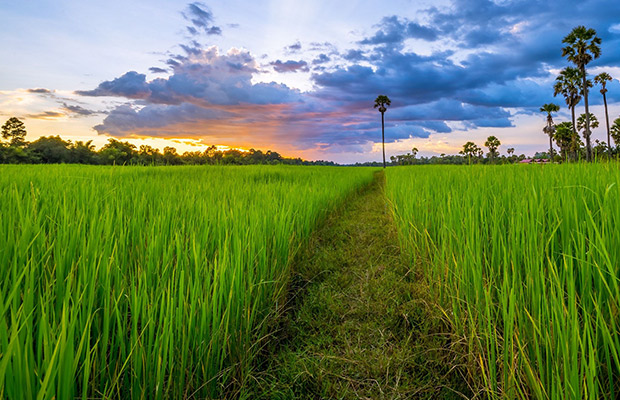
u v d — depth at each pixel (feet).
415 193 13.43
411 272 10.46
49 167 28.45
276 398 5.44
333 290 9.97
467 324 6.24
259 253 7.68
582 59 86.28
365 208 26.48
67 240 5.63
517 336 4.54
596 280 4.75
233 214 9.09
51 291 4.25
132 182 15.79
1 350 3.09
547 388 3.96
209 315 4.99
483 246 6.80
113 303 4.72
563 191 7.44
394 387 5.76
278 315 7.45
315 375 6.01
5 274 4.83
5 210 7.70
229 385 5.21
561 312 3.73
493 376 4.58
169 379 4.14
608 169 9.23
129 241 7.02
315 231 15.55
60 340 3.08
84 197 9.79
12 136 246.68
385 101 174.50
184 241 7.12
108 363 4.30
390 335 7.33
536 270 4.60
